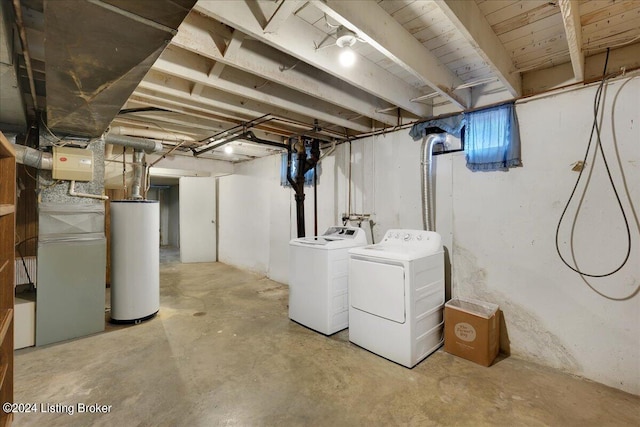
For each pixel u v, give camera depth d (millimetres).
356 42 2031
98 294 2875
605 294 2092
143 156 3516
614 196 2051
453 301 2748
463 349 2430
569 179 2225
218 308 3607
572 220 2215
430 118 2959
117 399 1898
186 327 3031
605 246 2088
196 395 1944
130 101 2721
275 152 4922
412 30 1871
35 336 2576
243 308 3611
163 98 2584
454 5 1416
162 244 9102
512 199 2490
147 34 1196
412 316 2297
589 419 1751
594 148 2121
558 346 2281
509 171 2502
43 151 2674
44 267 2611
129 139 3293
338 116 3129
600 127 2096
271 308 3619
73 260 2740
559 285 2277
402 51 1835
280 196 4887
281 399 1911
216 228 6766
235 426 1677
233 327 3041
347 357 2451
